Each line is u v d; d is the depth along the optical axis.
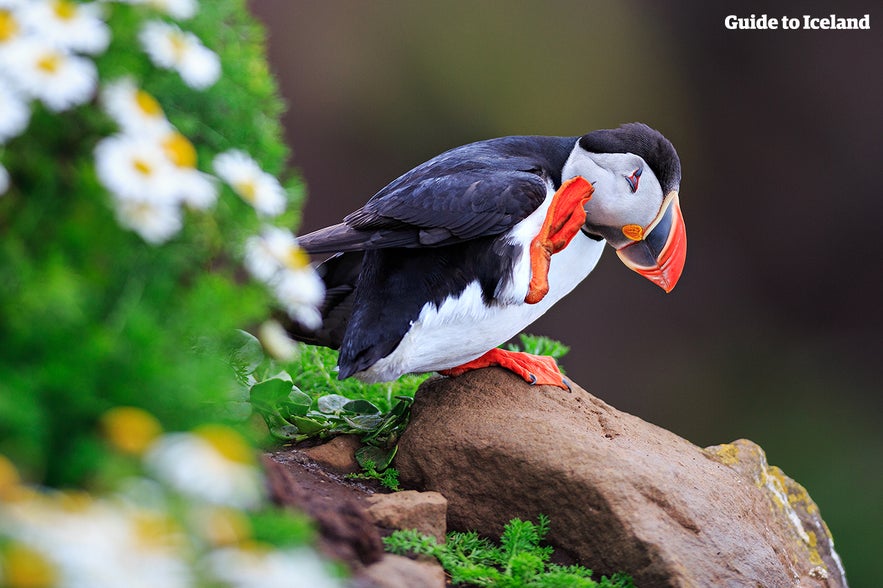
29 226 5.00
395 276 8.38
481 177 8.51
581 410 8.80
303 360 10.02
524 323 8.96
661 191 9.18
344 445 8.55
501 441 7.96
